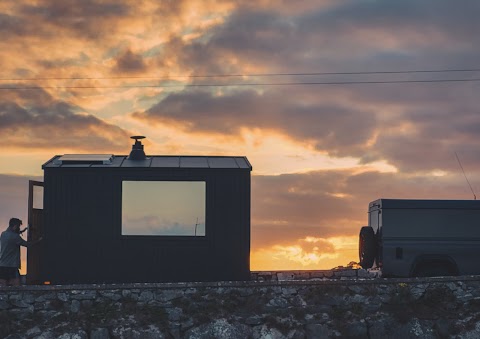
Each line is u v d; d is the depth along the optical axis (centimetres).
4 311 2106
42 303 2122
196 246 2264
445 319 2155
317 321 2136
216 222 2275
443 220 2278
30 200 2303
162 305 2131
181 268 2255
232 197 2286
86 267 2245
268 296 2166
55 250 2248
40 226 2377
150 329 2078
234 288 2172
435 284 2216
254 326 2111
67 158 2339
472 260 2267
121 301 2136
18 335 2058
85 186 2270
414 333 2128
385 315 2158
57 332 2064
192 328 2091
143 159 2417
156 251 2256
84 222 2259
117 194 2270
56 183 2269
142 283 2203
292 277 2489
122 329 2073
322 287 2192
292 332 2111
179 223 2270
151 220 2269
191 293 2155
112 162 2345
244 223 2281
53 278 2239
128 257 2252
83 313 2111
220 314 2119
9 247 2188
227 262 2266
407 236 2266
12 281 2255
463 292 2212
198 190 2281
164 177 2278
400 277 2252
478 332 2134
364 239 2323
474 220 2283
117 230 2259
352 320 2144
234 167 2300
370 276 2397
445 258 2259
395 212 2275
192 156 2483
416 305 2183
